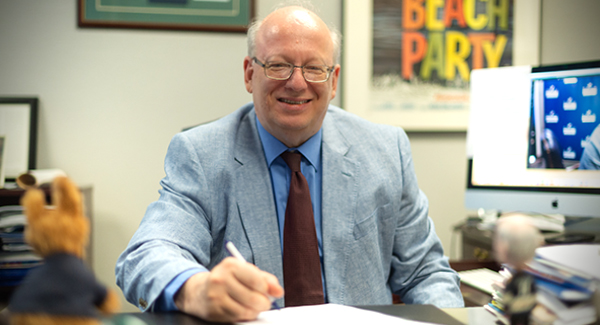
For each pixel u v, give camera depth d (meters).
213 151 1.04
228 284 0.61
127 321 0.51
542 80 1.50
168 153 1.07
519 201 1.53
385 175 1.10
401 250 1.10
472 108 1.63
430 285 1.04
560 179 1.46
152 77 2.10
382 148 1.13
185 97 2.12
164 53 2.10
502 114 1.57
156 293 0.71
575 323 0.56
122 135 2.09
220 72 2.14
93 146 2.08
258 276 0.62
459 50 2.22
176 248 0.85
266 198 1.02
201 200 0.98
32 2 2.02
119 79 2.08
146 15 2.08
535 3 2.23
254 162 1.05
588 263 0.57
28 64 2.02
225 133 1.07
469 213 2.30
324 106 1.05
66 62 2.04
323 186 1.05
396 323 0.61
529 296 0.57
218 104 2.14
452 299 0.99
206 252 0.95
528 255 0.57
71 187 0.42
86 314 0.39
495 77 1.59
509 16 2.23
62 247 0.41
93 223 2.08
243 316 0.61
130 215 2.11
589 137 1.42
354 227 1.03
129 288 0.78
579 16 2.27
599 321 0.57
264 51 1.02
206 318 0.63
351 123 1.17
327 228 1.01
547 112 1.49
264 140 1.08
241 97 2.16
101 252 2.09
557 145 1.47
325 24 1.07
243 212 0.99
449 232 2.29
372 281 1.03
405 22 2.18
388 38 2.18
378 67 2.18
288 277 0.96
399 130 1.21
